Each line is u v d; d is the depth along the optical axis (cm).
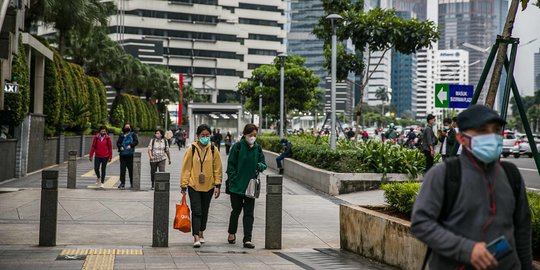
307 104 5084
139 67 6525
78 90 3503
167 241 929
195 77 13488
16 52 1689
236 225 977
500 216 332
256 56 14912
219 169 954
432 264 348
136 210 1338
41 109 2777
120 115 5947
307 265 796
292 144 2641
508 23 800
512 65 783
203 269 757
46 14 2809
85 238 1002
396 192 835
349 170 1812
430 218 335
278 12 15038
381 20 2189
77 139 3494
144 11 12938
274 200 942
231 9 14662
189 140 6631
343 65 2348
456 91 1391
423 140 1697
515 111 15450
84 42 4612
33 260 785
